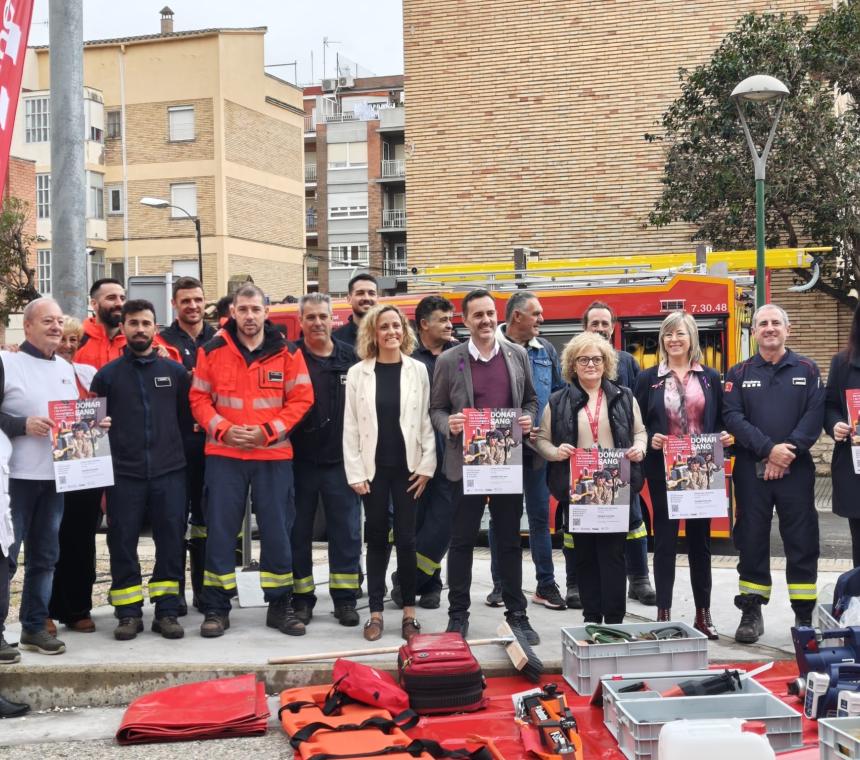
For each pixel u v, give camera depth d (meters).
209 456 6.86
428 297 7.52
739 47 17.44
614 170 19.78
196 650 6.46
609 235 19.81
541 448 6.63
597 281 11.62
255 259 48.78
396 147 64.81
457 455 6.59
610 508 6.42
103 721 5.70
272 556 6.89
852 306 18.16
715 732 4.32
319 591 8.42
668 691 5.32
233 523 6.87
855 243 17.62
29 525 6.37
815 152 17.16
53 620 7.12
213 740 5.33
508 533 6.62
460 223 20.64
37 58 49.47
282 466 6.91
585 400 6.60
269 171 49.94
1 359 6.27
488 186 20.47
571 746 4.91
